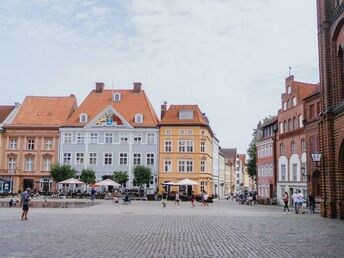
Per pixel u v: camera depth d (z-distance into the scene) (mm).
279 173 61188
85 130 76250
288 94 58594
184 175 74875
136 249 13914
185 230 20375
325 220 26547
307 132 47781
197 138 75562
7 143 76625
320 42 29969
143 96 80750
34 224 22906
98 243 15305
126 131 75875
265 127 71000
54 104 81562
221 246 14812
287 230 20406
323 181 29297
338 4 27969
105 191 70062
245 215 32250
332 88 28656
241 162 183125
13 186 75250
